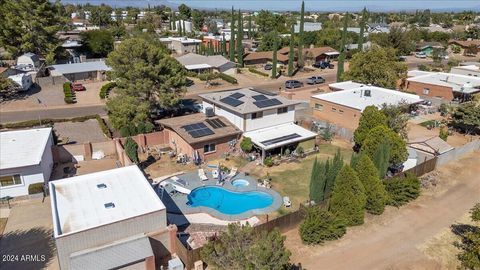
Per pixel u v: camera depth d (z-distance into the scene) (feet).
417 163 131.54
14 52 278.46
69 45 328.49
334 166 100.48
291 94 219.61
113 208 79.00
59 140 151.02
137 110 152.66
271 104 145.18
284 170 128.47
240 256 63.82
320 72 323.98
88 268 66.85
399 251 85.97
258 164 132.57
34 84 238.68
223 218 97.91
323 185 99.09
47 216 97.30
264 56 347.56
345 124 174.81
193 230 92.12
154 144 146.82
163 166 129.29
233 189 113.50
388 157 110.63
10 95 216.13
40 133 127.34
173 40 384.27
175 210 101.50
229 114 144.56
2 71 231.09
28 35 276.41
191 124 139.23
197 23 581.94
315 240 87.25
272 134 140.97
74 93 225.97
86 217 75.46
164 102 161.58
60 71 252.83
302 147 142.00
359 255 84.23
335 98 186.19
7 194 104.06
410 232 93.50
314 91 250.16
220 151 137.69
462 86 214.69
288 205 104.47
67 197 83.30
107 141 138.62
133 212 77.36
